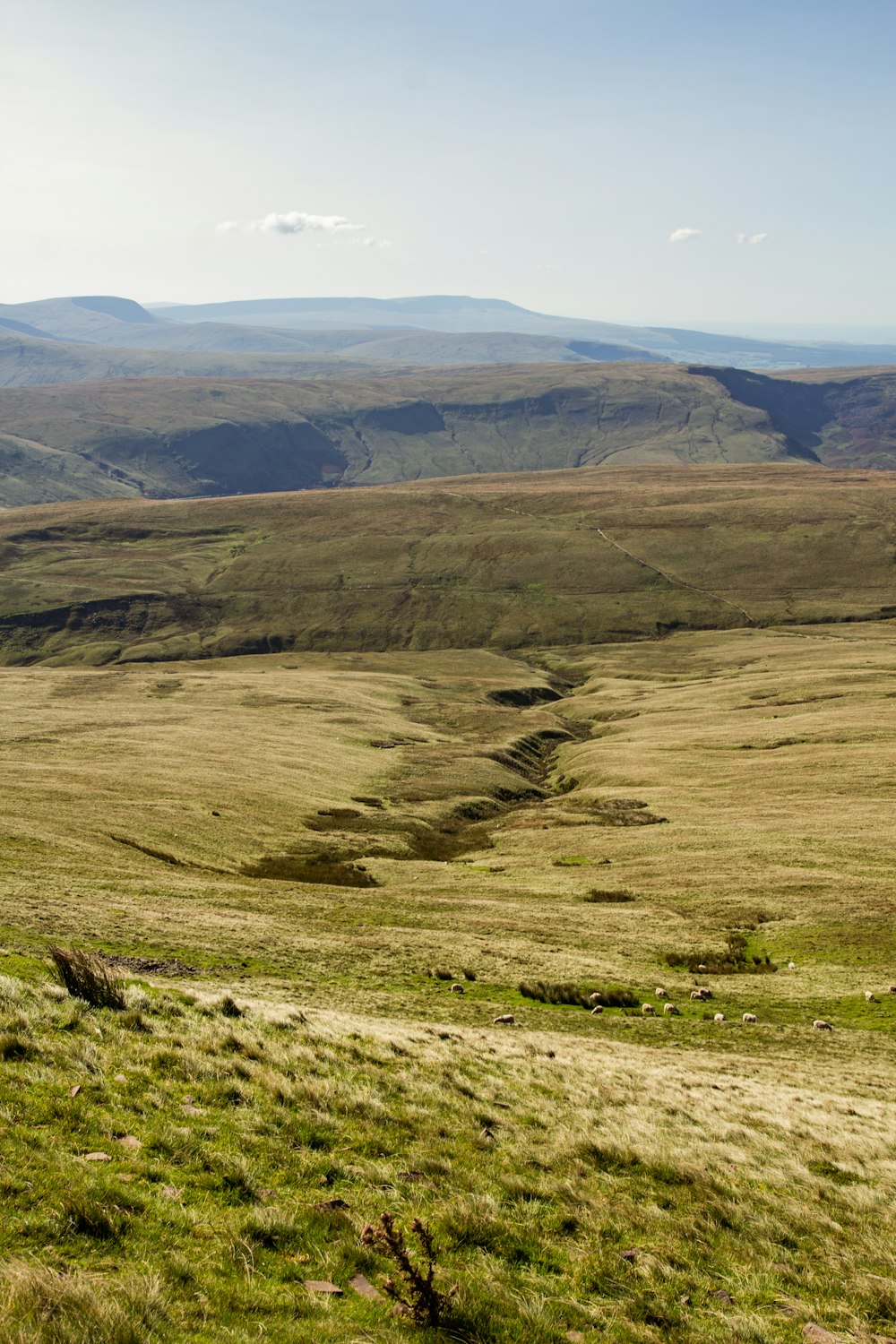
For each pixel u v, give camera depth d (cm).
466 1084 1925
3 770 8119
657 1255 1216
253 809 8044
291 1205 1121
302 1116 1447
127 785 8094
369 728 12469
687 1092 2355
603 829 7875
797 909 5500
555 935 5003
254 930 4350
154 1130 1239
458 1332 908
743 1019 3828
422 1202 1229
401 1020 2961
